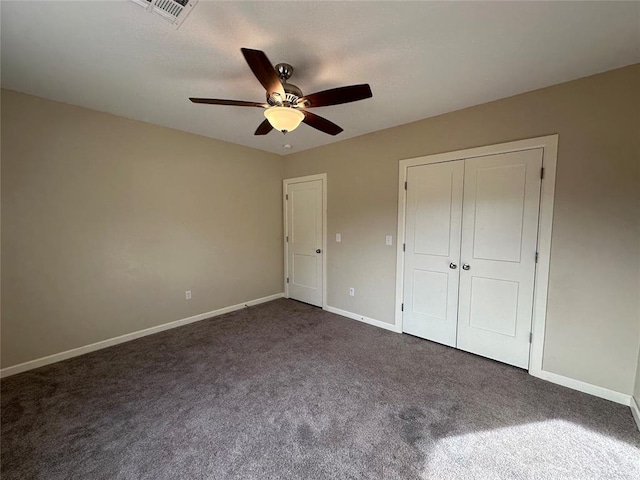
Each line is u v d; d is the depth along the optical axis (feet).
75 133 8.51
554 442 5.39
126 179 9.62
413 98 7.92
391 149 10.43
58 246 8.37
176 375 7.66
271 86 5.34
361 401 6.57
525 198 7.68
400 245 10.35
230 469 4.77
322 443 5.33
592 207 6.70
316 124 7.01
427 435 5.54
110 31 5.10
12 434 5.50
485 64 6.20
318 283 13.61
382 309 11.10
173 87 7.31
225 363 8.32
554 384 7.29
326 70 6.44
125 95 7.79
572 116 6.87
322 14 4.68
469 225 8.74
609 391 6.66
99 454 5.05
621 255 6.43
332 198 12.60
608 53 5.75
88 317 9.01
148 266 10.30
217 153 12.12
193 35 5.23
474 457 5.04
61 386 7.13
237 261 13.20
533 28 5.02
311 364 8.27
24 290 7.86
